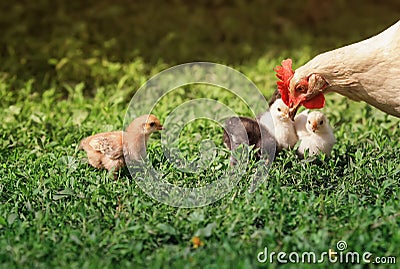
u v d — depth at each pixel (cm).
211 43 1528
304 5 1695
